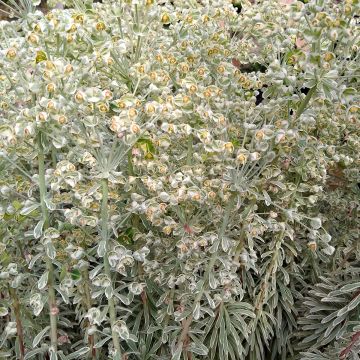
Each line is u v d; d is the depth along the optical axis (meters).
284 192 0.78
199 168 0.66
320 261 0.94
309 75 0.62
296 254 0.83
